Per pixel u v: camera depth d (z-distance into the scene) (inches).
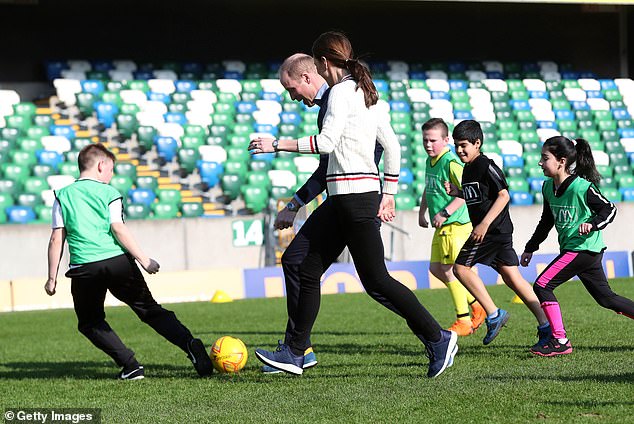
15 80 1924.2
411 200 1638.8
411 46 2222.0
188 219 1393.9
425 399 418.9
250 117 1830.7
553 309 560.7
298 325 480.1
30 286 1189.7
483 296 614.2
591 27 2319.1
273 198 1550.2
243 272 1273.4
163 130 1729.8
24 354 698.2
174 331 523.2
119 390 496.4
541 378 467.5
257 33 2116.1
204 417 403.2
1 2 1860.2
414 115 1911.9
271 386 482.3
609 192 1766.7
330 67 464.1
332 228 474.0
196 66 2006.6
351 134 450.0
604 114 2060.8
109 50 2009.1
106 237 516.4
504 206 586.2
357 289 1294.3
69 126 1683.1
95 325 530.6
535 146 1899.6
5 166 1518.2
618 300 567.2
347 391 451.5
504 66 2219.5
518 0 1788.9
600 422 361.1
